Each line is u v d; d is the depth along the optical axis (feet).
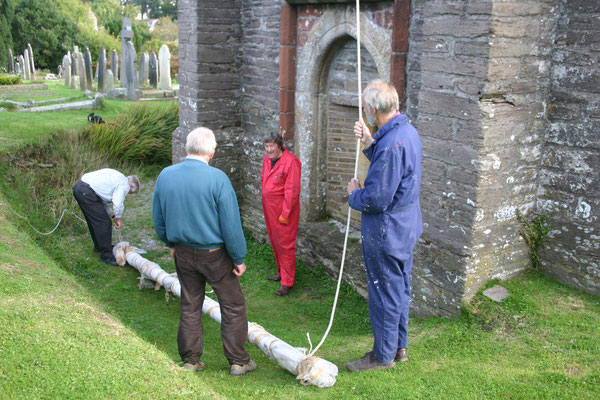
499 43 11.71
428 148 13.55
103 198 19.58
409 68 15.21
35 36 107.76
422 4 14.40
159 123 31.58
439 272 13.61
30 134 28.68
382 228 10.03
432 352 11.59
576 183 12.66
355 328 15.31
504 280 13.52
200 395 8.60
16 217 20.76
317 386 10.29
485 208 12.66
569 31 12.28
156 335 13.98
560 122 12.78
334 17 17.98
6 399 7.73
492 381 9.98
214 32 22.30
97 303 14.30
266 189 17.78
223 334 11.36
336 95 19.48
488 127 12.15
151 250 21.95
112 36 116.98
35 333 9.59
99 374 8.66
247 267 20.57
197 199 10.43
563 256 13.16
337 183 20.57
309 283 19.10
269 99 21.77
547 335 11.49
